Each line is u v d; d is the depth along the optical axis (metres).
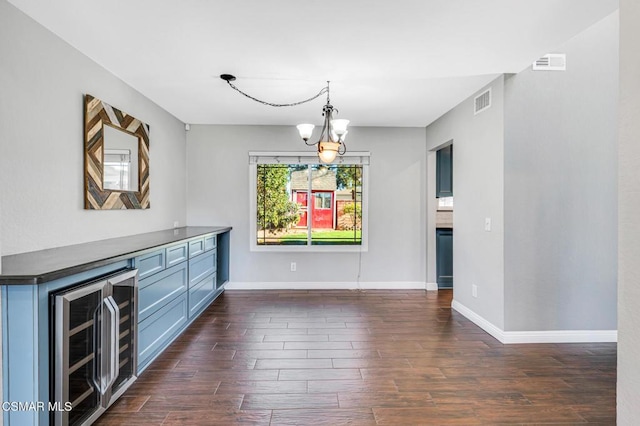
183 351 2.82
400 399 2.15
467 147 3.66
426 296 4.57
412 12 2.07
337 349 2.88
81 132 2.59
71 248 2.30
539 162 3.02
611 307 3.08
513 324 3.03
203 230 4.03
